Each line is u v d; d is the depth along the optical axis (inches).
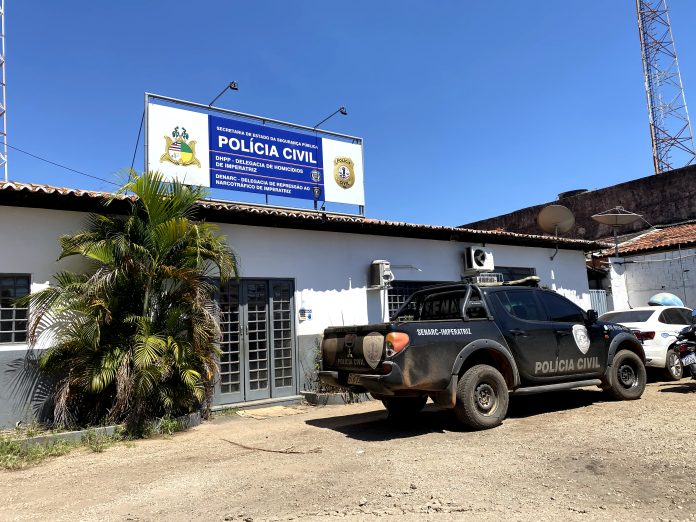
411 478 186.5
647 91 1255.5
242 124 475.8
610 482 173.2
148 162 423.5
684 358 355.6
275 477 196.2
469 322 273.9
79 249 297.6
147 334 287.0
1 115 767.7
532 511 151.6
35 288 312.2
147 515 162.7
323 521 150.3
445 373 257.1
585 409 304.0
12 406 295.7
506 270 571.8
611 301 670.5
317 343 421.7
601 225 986.7
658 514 145.8
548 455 207.8
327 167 522.6
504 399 271.0
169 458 236.7
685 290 650.8
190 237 312.7
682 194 889.5
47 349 297.1
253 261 399.5
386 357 247.1
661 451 203.6
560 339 301.3
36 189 292.8
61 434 269.6
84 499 182.1
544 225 625.0
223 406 365.4
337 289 441.4
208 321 308.0
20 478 212.4
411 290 497.4
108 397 301.4
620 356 327.0
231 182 462.6
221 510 163.9
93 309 279.9
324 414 339.9
